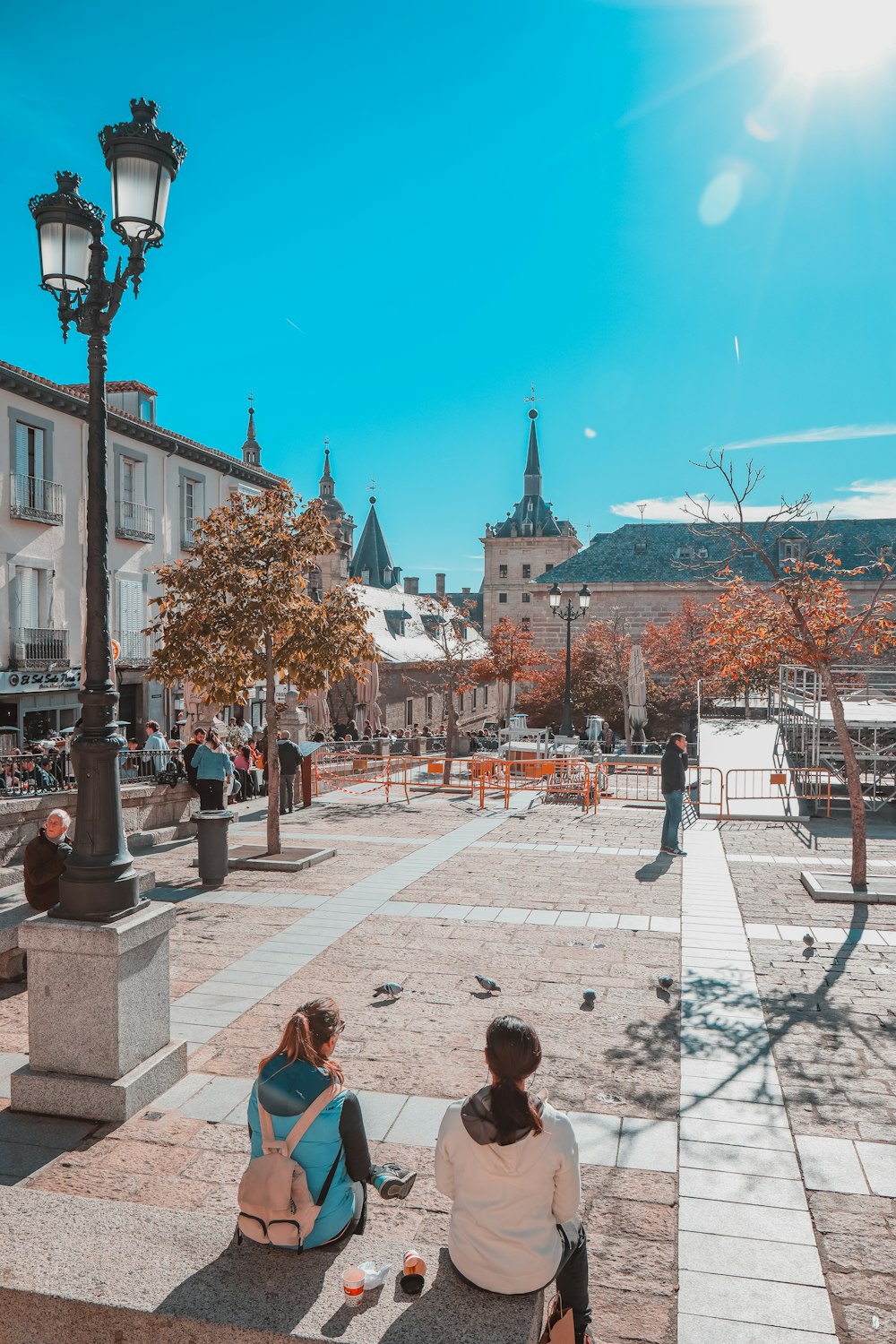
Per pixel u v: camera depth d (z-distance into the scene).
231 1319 3.23
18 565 26.62
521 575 106.12
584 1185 5.16
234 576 13.63
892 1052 6.94
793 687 25.55
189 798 16.73
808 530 64.94
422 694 57.59
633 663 34.38
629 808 20.41
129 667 30.72
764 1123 5.86
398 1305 3.30
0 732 25.47
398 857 14.46
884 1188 5.13
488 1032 3.41
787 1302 4.21
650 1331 4.04
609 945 9.62
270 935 9.91
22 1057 6.69
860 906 11.34
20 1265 3.52
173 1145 5.43
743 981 8.51
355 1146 3.64
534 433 110.69
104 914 5.82
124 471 31.06
